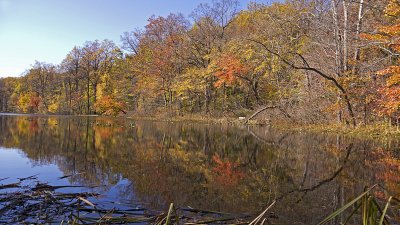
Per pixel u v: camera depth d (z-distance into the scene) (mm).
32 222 3717
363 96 15562
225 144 11867
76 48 47500
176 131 17562
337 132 15617
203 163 8016
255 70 26250
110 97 41438
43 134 14297
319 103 17812
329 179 6234
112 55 46156
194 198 4918
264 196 5062
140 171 6906
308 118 18609
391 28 12391
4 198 4547
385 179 6203
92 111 46844
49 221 3752
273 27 24938
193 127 20812
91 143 11438
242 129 19047
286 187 5621
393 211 4176
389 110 13312
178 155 9195
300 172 6918
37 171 6738
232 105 30266
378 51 16344
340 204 4617
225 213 4113
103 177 6273
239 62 26656
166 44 35062
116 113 40094
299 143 12047
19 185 5535
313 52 19734
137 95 38438
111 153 9281
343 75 15898
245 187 5625
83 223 3566
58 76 51906
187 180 6145
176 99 35375
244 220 3873
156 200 4758
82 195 4906
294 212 4242
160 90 34812
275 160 8461
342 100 15984
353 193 5195
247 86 29516
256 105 27078
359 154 9289
